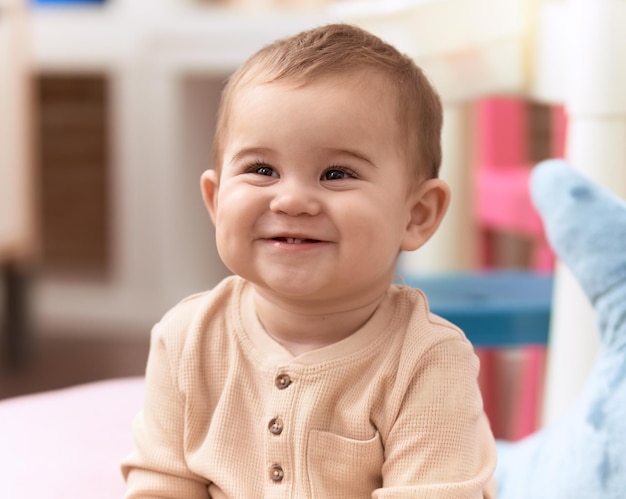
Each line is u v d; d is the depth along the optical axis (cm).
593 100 94
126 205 250
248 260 61
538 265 180
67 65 245
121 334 243
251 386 65
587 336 94
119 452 89
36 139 253
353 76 62
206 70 241
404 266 185
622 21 92
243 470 64
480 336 115
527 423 150
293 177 60
